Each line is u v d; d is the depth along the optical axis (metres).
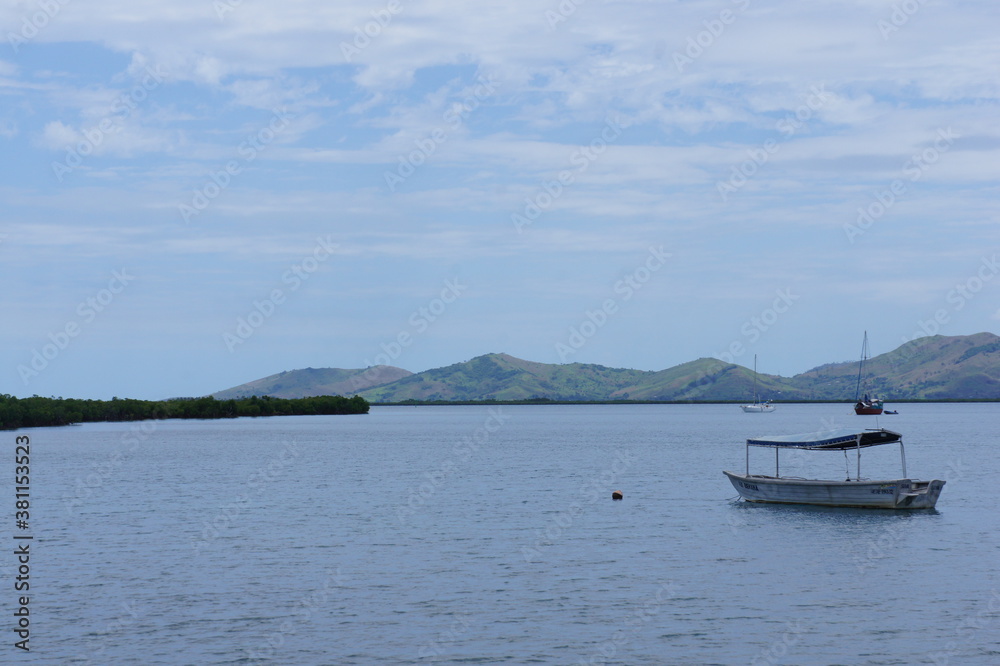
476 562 49.09
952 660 33.88
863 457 122.38
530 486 85.31
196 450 142.38
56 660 33.66
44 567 48.22
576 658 34.03
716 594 42.41
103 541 55.69
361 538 56.31
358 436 192.38
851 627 37.50
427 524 61.72
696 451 137.50
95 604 40.78
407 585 44.09
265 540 55.78
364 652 34.59
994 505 68.94
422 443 164.12
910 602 41.09
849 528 58.94
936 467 106.12
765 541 54.69
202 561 49.59
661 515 65.06
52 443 162.88
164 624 37.84
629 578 45.41
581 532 58.09
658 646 35.25
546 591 42.97
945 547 52.69
